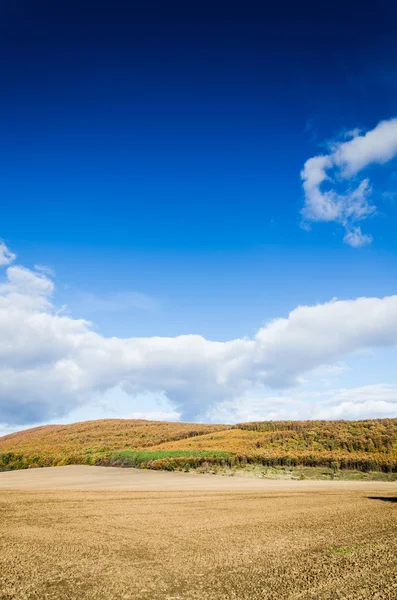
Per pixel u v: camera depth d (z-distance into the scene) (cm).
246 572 1329
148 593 1143
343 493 4112
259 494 3972
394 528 2086
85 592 1153
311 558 1494
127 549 1653
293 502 3297
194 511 2747
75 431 15862
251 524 2244
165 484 5572
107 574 1316
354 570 1330
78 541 1795
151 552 1603
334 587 1174
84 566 1404
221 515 2577
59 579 1264
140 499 3456
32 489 4612
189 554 1569
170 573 1325
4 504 3012
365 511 2739
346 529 2073
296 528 2112
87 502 3200
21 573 1320
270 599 1090
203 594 1131
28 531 2014
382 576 1265
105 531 2030
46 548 1661
